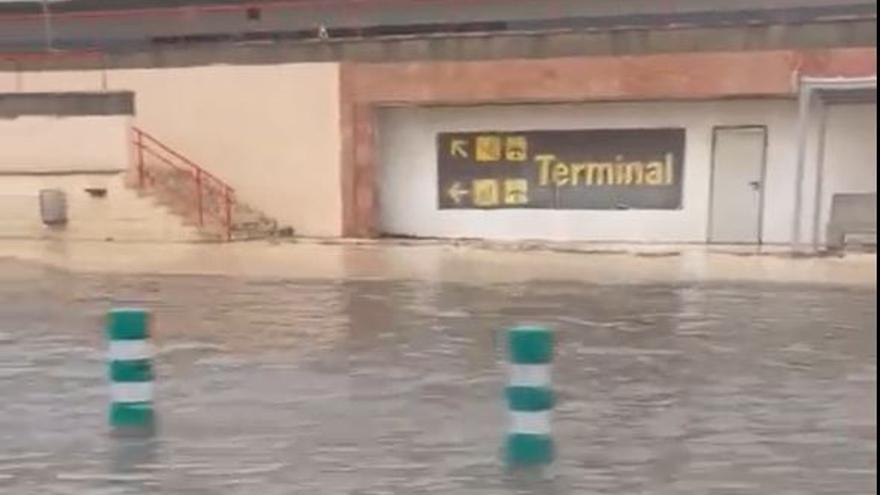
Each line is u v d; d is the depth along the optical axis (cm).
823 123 2542
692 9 2983
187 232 2786
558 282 1997
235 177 2903
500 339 1424
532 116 2795
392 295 1842
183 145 2930
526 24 3127
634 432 963
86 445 930
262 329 1516
